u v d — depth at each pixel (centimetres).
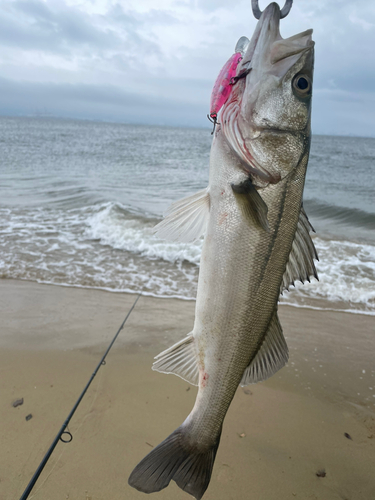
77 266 618
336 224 1027
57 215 925
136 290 544
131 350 381
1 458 246
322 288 579
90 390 316
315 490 238
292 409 312
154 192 1351
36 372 336
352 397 332
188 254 685
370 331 460
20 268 592
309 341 429
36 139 4041
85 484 230
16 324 423
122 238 752
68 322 435
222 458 259
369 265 670
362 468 257
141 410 296
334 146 5053
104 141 4334
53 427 274
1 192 1202
